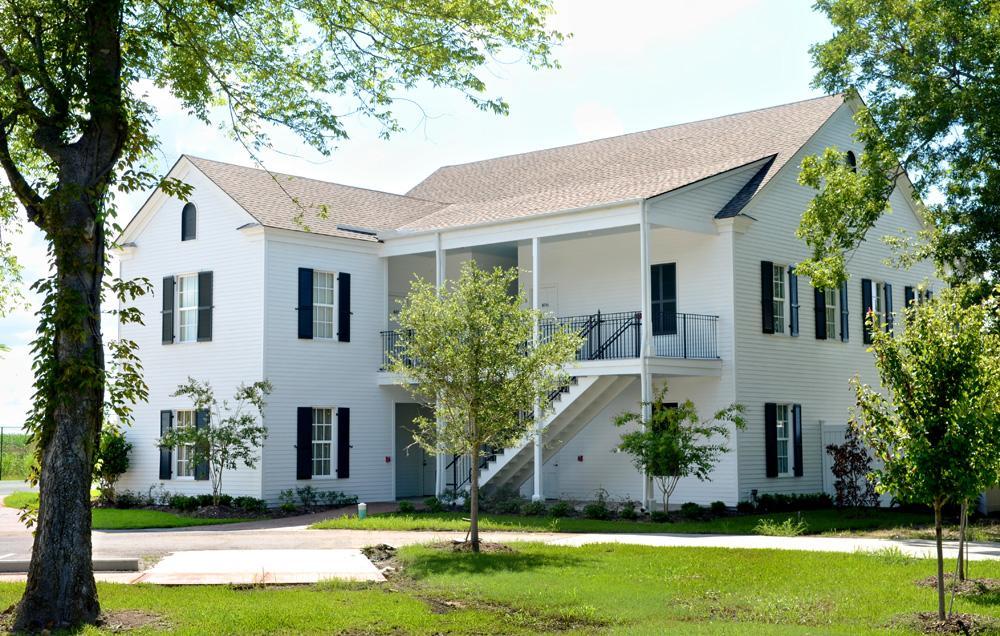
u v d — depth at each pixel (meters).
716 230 25.77
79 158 11.79
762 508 25.09
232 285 27.33
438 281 27.52
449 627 11.02
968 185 22.50
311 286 27.64
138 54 13.47
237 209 27.31
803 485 27.33
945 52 22.42
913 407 11.30
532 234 25.69
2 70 12.32
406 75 15.61
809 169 24.30
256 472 26.03
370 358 28.95
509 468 26.75
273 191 29.48
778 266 27.47
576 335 17.58
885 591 12.66
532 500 24.75
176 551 17.34
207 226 28.09
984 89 21.34
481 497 25.83
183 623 11.02
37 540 11.24
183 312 28.67
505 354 16.72
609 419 27.48
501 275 17.61
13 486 37.38
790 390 27.20
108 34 11.97
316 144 15.65
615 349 27.27
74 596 11.09
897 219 31.86
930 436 11.25
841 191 23.53
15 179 11.82
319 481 27.39
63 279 11.48
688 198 24.97
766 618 11.41
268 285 26.67
